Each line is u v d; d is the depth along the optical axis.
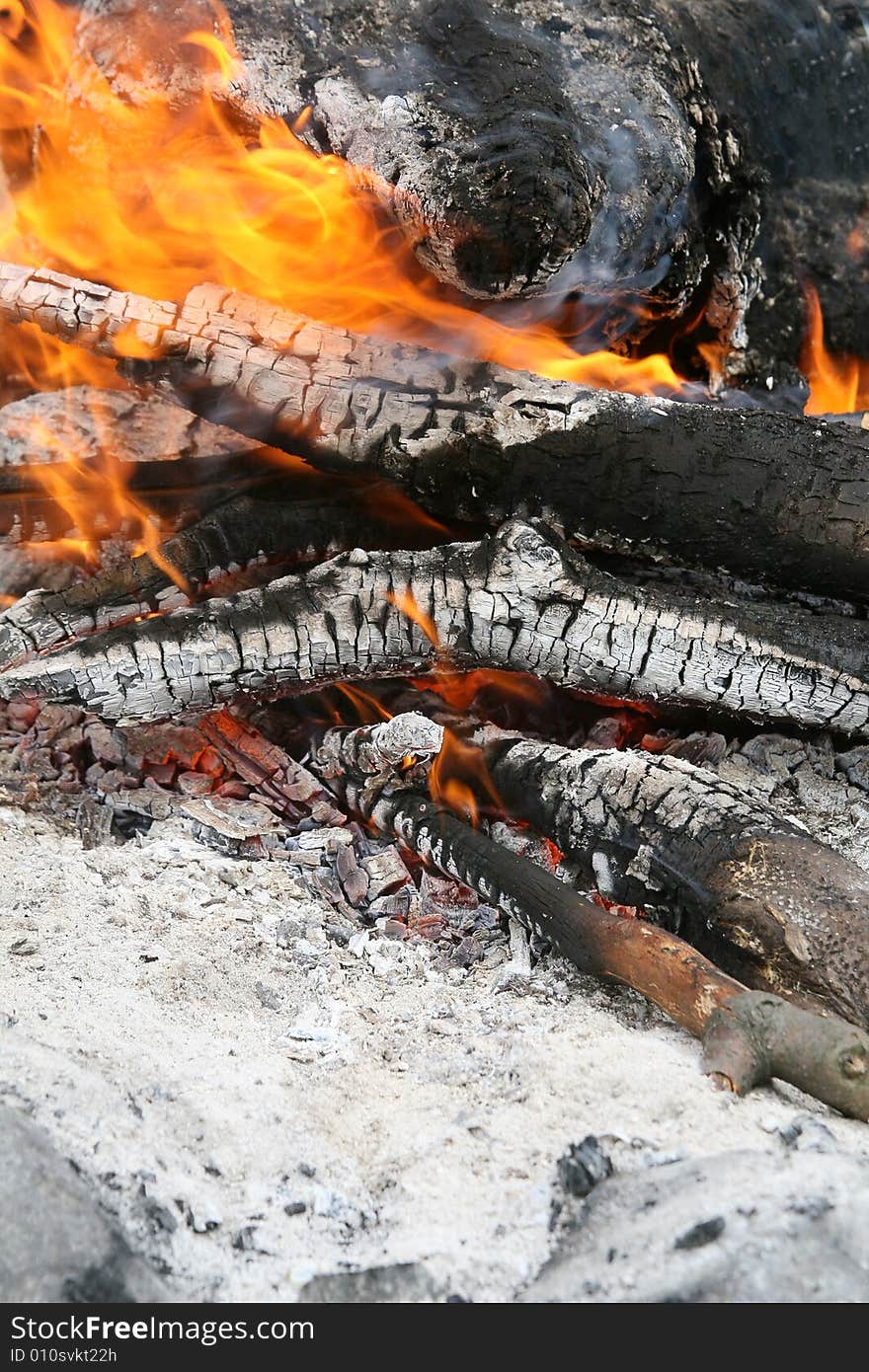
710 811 1.90
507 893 1.90
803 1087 1.74
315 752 2.08
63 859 1.96
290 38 2.08
